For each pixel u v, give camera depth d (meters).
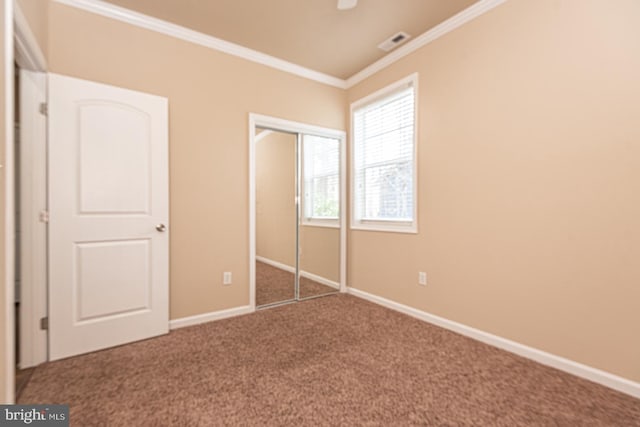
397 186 3.00
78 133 2.02
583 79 1.74
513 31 2.05
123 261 2.18
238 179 2.79
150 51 2.38
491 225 2.19
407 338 2.30
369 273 3.27
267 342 2.22
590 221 1.72
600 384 1.68
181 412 1.45
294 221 3.36
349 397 1.57
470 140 2.31
